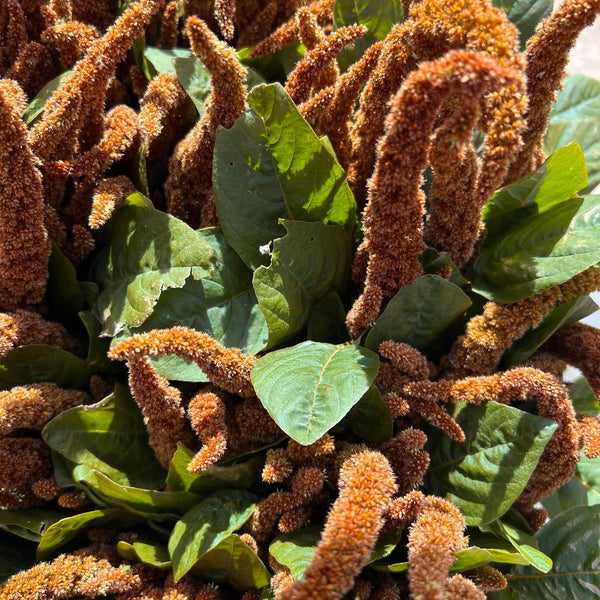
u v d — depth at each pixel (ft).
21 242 2.35
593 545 2.49
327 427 2.18
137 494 2.31
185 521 2.29
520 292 2.36
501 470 2.29
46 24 2.58
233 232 2.42
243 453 2.35
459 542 2.13
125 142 2.42
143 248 2.43
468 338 2.38
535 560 2.27
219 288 2.45
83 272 2.56
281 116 2.38
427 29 2.23
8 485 2.35
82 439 2.36
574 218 2.38
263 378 2.25
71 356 2.41
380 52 2.36
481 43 2.13
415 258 2.30
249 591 2.31
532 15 2.70
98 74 2.35
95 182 2.43
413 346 2.41
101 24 2.72
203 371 2.27
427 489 2.36
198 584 2.33
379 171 2.18
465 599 2.09
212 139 2.44
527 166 2.42
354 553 2.00
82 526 2.36
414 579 2.06
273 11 2.72
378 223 2.25
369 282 2.33
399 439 2.28
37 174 2.32
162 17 2.74
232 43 2.80
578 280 2.34
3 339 2.34
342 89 2.40
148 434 2.42
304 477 2.26
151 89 2.54
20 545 2.41
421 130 2.11
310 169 2.42
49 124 2.36
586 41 3.92
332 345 2.35
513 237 2.42
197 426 2.27
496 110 2.07
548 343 2.48
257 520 2.28
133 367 2.25
